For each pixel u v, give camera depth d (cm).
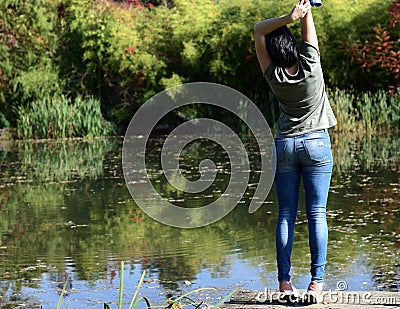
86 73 4494
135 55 4338
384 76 3925
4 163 2967
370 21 3906
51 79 4441
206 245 1420
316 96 812
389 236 1427
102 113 4419
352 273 1166
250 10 4144
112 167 2705
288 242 831
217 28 4216
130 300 1080
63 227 1641
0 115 4406
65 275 1232
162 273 1220
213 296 1077
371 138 3369
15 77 4419
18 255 1382
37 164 2891
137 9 4659
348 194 1908
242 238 1472
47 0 4581
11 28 4503
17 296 1116
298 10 795
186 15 4303
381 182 2086
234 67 4141
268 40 805
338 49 3909
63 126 4059
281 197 835
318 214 825
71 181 2370
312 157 812
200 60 4259
